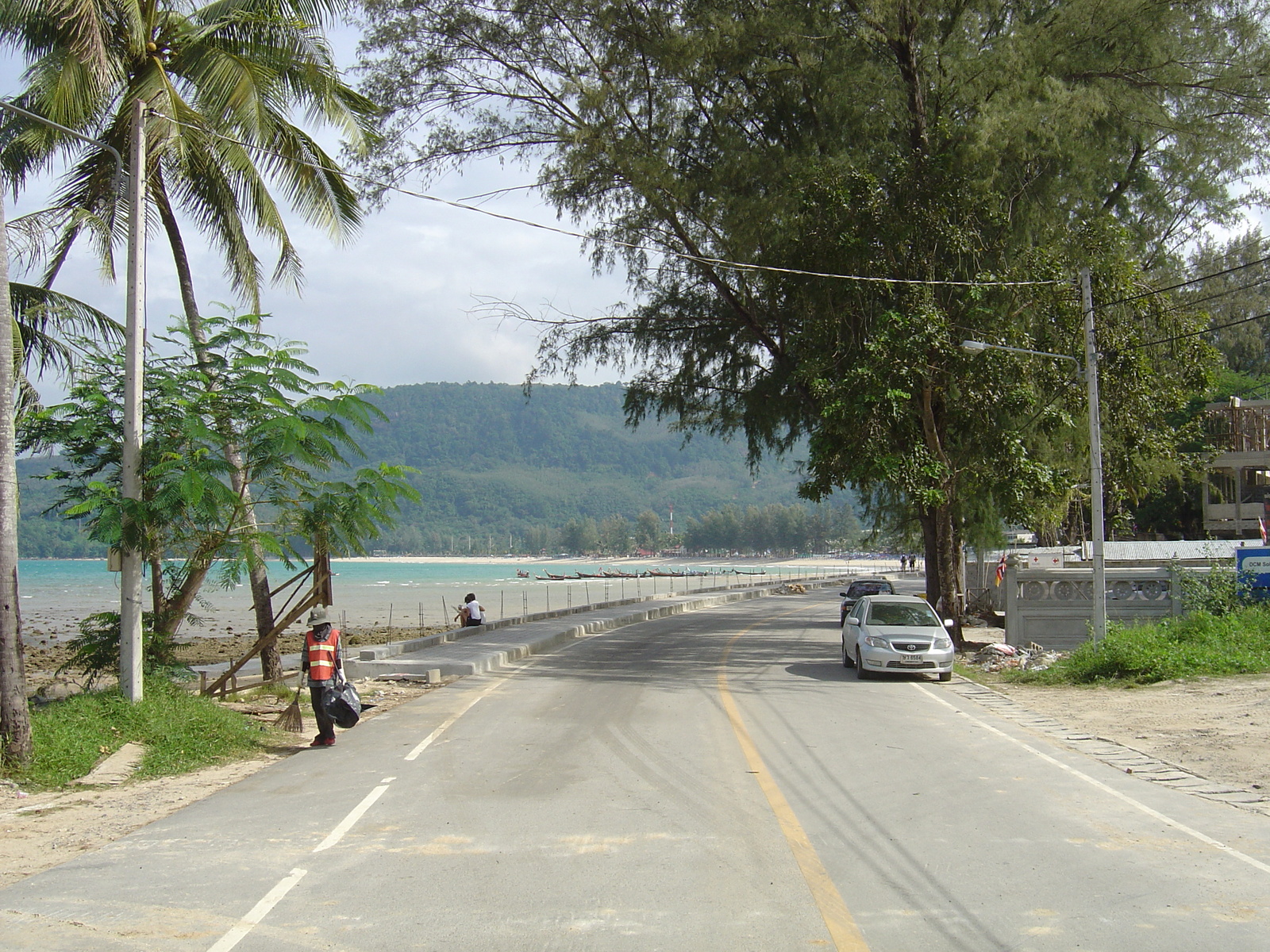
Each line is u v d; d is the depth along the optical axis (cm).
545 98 2481
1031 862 664
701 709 1397
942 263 2131
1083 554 2858
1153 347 2258
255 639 3275
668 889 606
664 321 2855
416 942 520
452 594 7850
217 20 1563
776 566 17138
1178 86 2331
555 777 939
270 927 543
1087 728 1241
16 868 673
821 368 2125
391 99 2373
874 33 2178
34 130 1469
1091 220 2200
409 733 1225
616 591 8425
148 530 1229
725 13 2233
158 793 930
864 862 662
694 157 2533
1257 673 1572
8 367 1030
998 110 2075
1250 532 3709
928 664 1728
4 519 1004
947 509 2344
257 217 1677
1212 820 778
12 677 990
